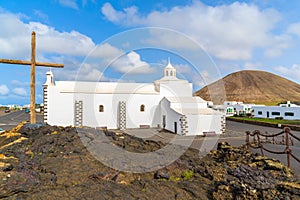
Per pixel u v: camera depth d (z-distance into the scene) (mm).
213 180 6332
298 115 35438
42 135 9586
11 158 6438
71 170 6160
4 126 27953
